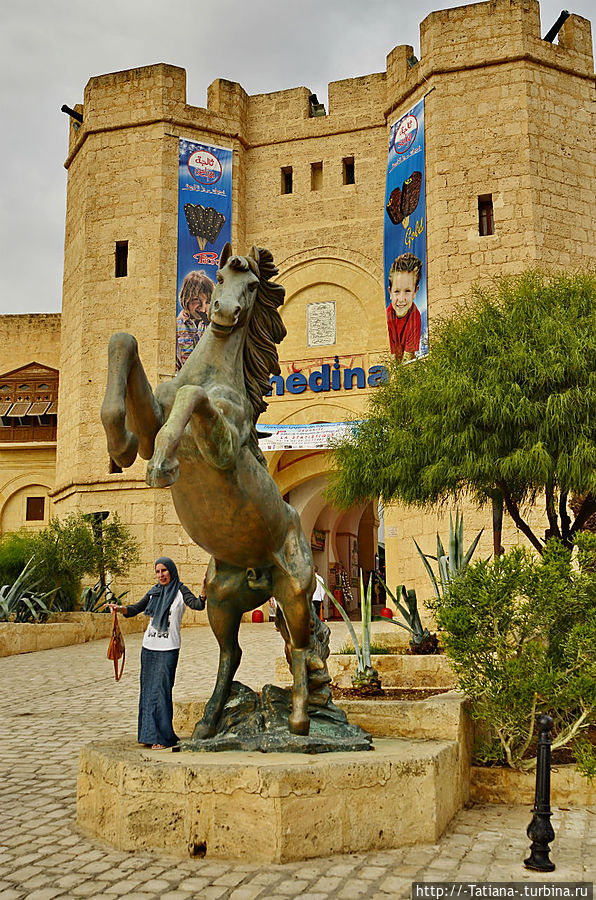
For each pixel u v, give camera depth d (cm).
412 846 584
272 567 650
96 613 2270
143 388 537
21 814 659
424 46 2762
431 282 2622
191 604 761
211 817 552
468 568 771
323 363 2945
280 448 2862
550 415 1029
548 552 773
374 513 4272
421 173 2708
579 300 1138
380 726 748
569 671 721
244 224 3123
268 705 664
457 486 1191
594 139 2708
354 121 3059
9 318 4050
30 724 1082
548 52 2675
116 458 523
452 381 1077
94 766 615
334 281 2989
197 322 2931
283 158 3133
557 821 659
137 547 2561
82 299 2997
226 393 586
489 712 728
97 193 3050
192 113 3055
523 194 2556
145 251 2952
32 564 2228
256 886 494
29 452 3853
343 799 566
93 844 580
